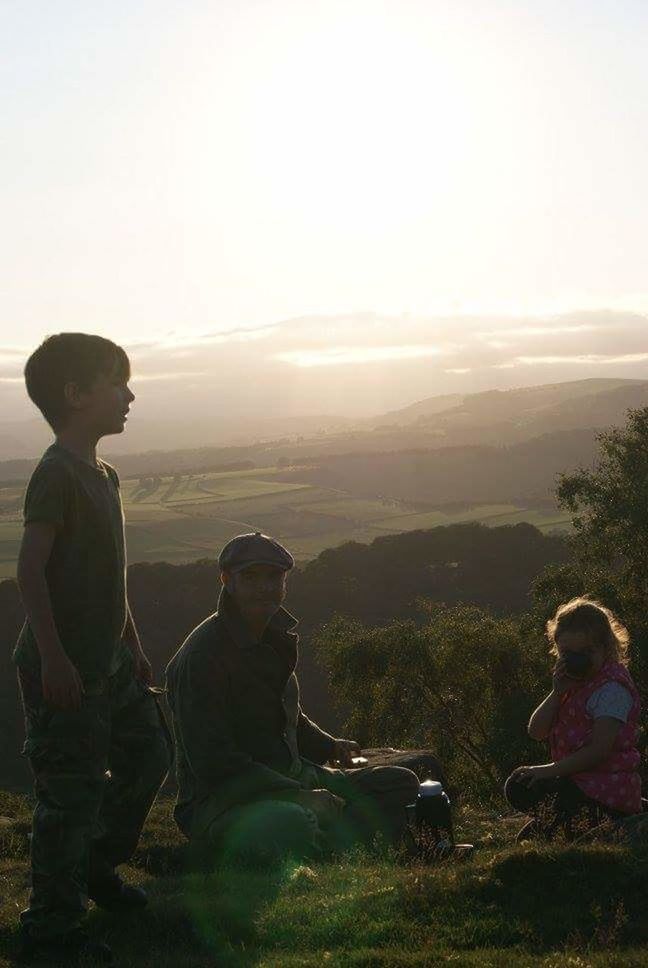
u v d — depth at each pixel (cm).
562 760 563
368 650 3250
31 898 425
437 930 403
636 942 384
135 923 462
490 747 2895
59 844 415
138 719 454
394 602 6025
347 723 3334
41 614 402
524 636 3084
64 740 416
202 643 595
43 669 400
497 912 415
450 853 540
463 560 6359
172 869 646
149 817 845
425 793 556
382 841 582
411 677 3238
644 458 3022
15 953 419
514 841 634
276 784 582
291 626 619
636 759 570
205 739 582
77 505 416
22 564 405
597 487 3030
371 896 444
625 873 438
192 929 446
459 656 3162
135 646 465
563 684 580
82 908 423
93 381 427
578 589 2988
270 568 589
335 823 595
